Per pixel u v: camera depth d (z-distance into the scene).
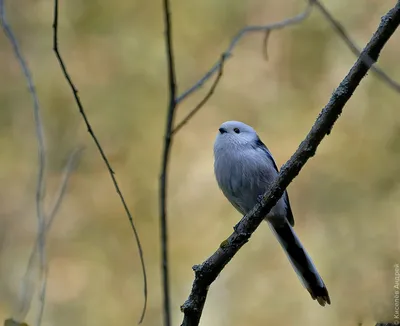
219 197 12.84
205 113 13.70
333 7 13.85
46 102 13.68
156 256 12.27
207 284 4.22
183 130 13.55
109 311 11.70
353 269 11.08
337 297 10.51
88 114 13.59
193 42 14.27
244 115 13.70
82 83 13.88
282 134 13.36
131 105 13.70
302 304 10.99
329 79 13.62
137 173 13.10
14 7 14.38
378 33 3.61
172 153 13.31
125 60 14.08
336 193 12.47
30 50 14.11
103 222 12.61
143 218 12.66
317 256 11.66
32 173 13.05
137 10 14.45
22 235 12.50
